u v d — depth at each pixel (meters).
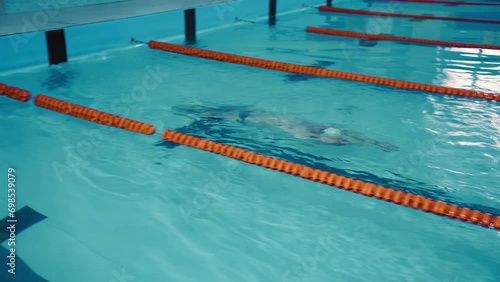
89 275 1.75
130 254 1.90
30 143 2.93
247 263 1.87
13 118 3.33
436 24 7.05
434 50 5.43
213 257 1.90
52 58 4.64
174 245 1.97
